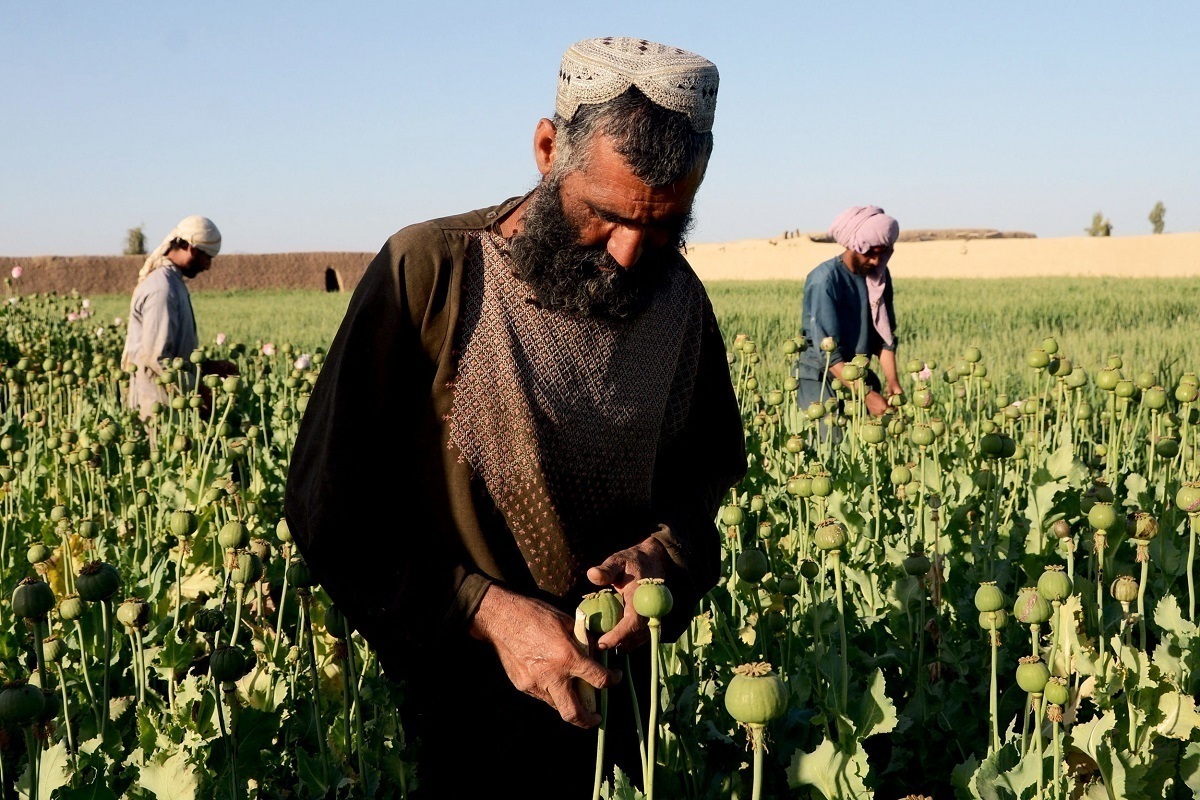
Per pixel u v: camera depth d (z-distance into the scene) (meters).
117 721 3.10
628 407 2.16
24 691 2.04
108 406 8.83
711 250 82.94
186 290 7.89
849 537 3.98
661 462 2.50
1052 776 2.32
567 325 2.08
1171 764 2.53
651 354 2.22
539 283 2.05
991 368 11.87
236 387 5.44
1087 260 62.09
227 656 2.41
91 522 4.03
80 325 17.33
